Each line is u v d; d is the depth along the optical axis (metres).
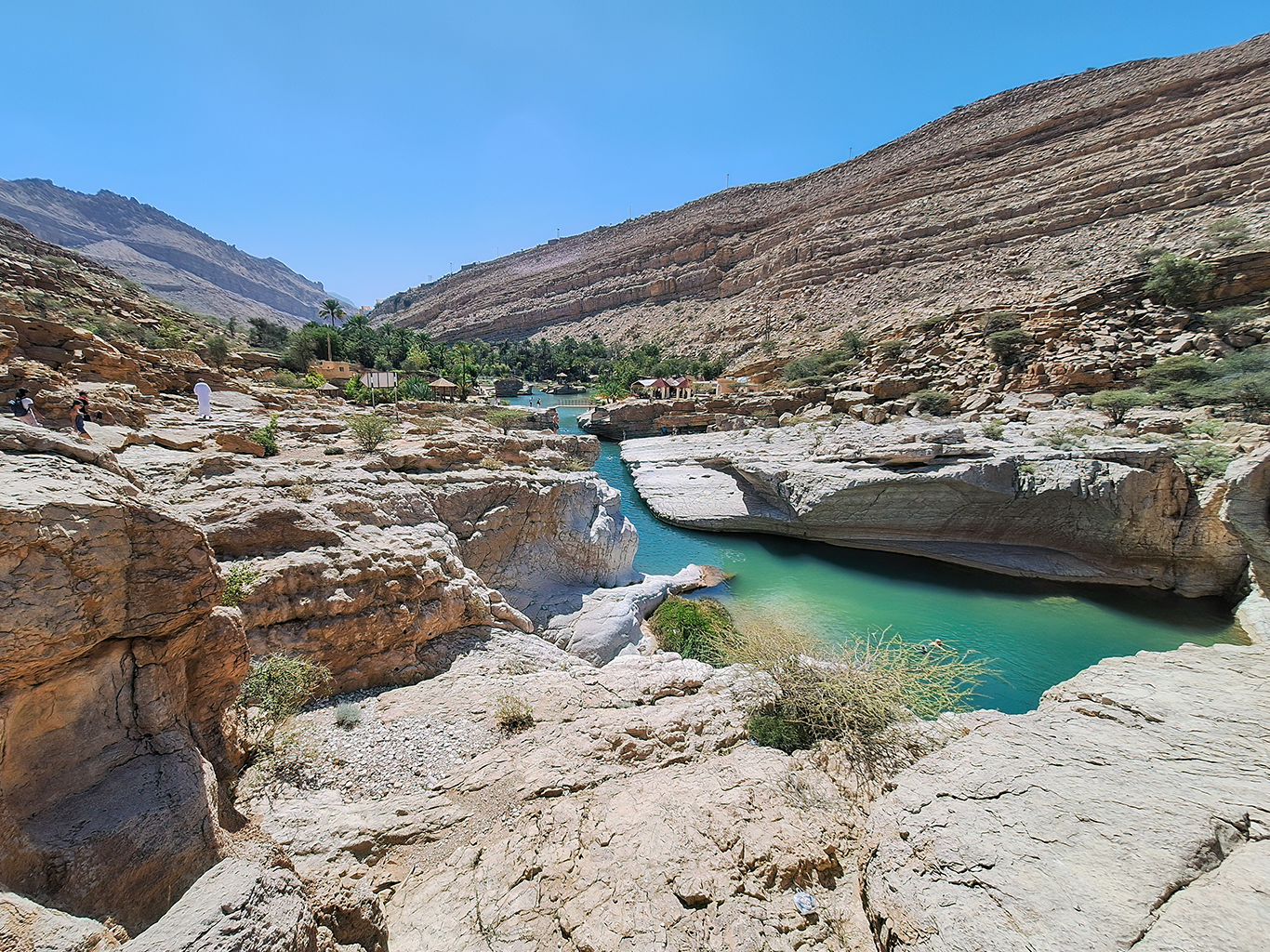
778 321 96.06
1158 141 83.12
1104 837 4.14
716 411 55.78
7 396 15.77
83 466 4.09
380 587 9.95
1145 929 3.37
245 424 21.30
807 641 9.80
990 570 23.64
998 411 35.78
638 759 7.30
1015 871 3.97
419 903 4.75
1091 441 24.89
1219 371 30.58
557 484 17.80
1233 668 7.02
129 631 3.86
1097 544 22.25
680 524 30.33
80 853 3.07
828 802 6.35
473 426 31.66
